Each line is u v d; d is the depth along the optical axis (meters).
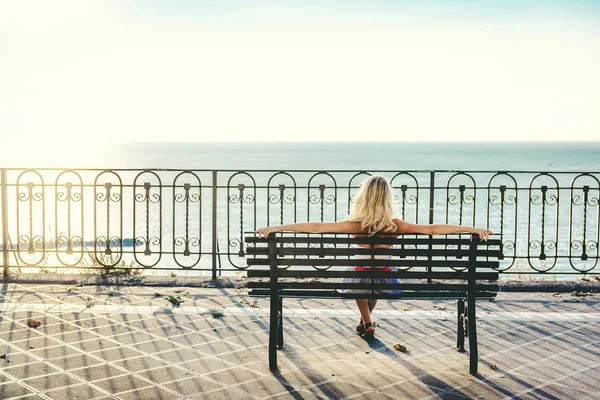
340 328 5.96
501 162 122.44
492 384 4.59
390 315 6.37
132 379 4.68
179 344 5.46
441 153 193.62
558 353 5.25
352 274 4.84
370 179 5.00
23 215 29.36
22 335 5.67
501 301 6.89
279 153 189.62
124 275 7.98
